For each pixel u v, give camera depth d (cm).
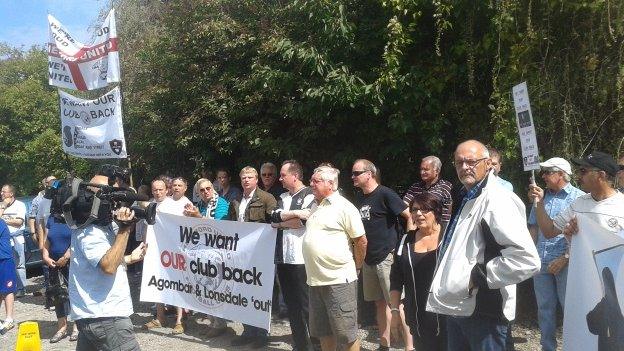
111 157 856
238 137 966
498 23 669
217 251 682
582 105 685
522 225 350
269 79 827
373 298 607
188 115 1048
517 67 687
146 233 741
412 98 748
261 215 676
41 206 841
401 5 728
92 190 431
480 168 378
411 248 462
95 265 420
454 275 362
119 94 851
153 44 1165
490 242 356
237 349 666
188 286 711
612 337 332
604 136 680
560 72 683
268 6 958
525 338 665
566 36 677
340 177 878
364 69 809
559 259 529
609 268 336
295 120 910
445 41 760
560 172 546
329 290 500
